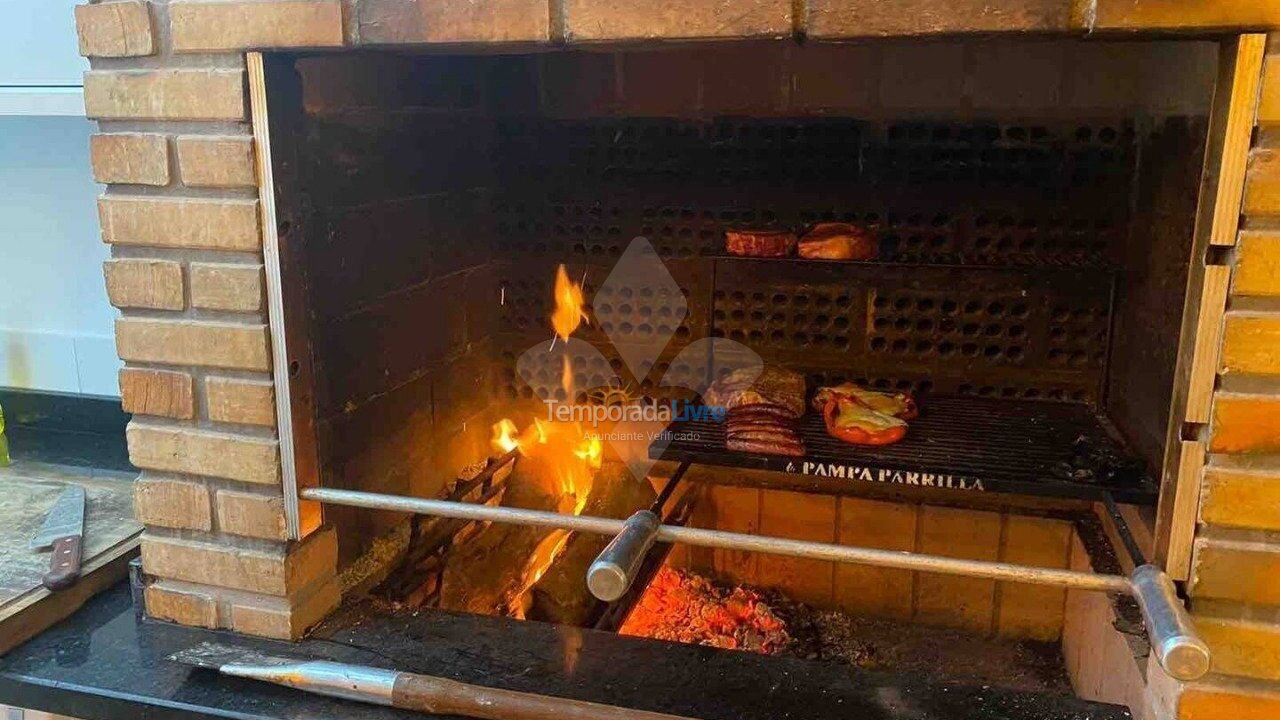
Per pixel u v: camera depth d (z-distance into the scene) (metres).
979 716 0.98
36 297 1.74
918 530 1.61
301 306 1.09
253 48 0.98
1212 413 0.83
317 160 1.12
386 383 1.32
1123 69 1.36
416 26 0.93
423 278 1.41
